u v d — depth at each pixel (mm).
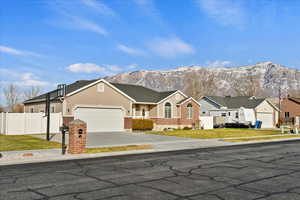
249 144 20484
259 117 44375
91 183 8102
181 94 36188
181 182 8258
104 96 28406
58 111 27062
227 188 7590
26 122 25391
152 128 32500
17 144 17609
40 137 22172
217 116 44500
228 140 22453
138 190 7352
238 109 43031
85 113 27219
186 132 28922
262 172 9789
